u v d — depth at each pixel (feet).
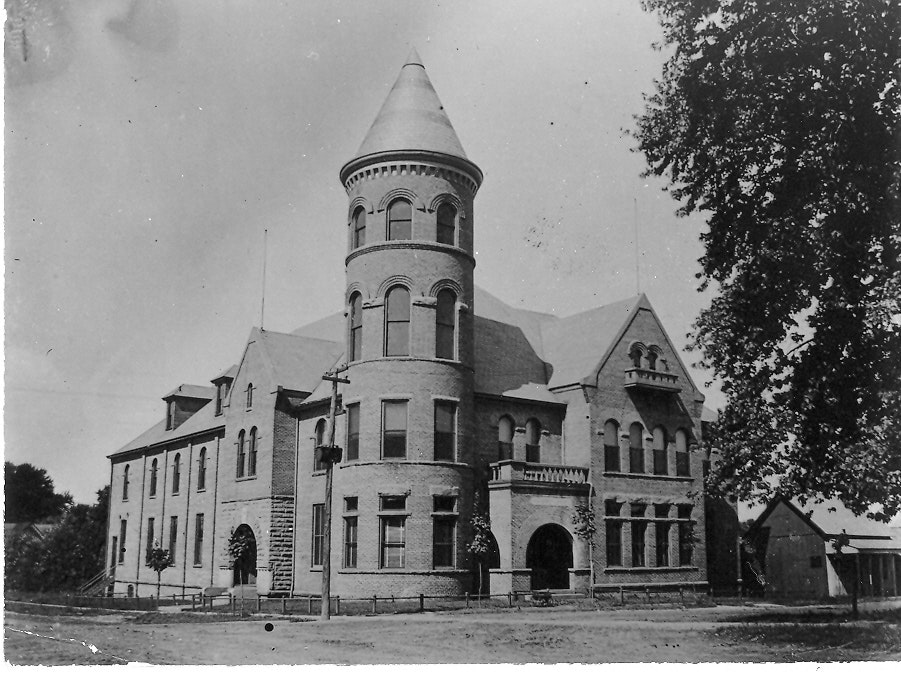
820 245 73.05
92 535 185.88
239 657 72.28
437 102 135.44
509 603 118.21
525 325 158.51
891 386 69.92
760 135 76.95
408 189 129.08
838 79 73.92
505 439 138.00
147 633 85.66
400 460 123.13
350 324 131.75
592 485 136.98
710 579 156.25
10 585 166.81
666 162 82.33
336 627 90.27
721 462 79.61
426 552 121.39
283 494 144.56
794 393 74.54
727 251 79.61
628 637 79.30
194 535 169.58
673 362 152.25
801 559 148.25
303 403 145.28
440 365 126.82
